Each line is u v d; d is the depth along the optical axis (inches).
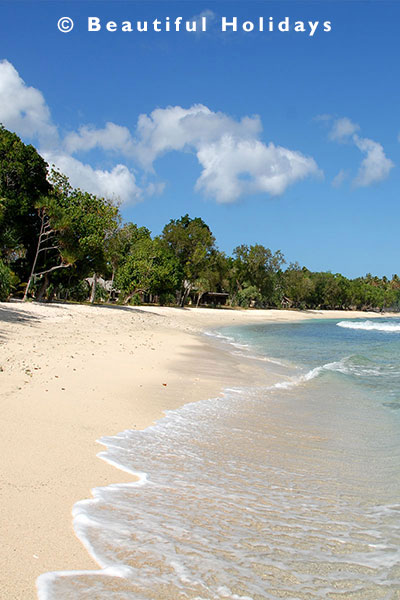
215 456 243.0
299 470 230.1
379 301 5575.8
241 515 172.4
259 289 3858.3
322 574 134.7
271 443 274.8
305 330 1755.7
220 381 479.5
